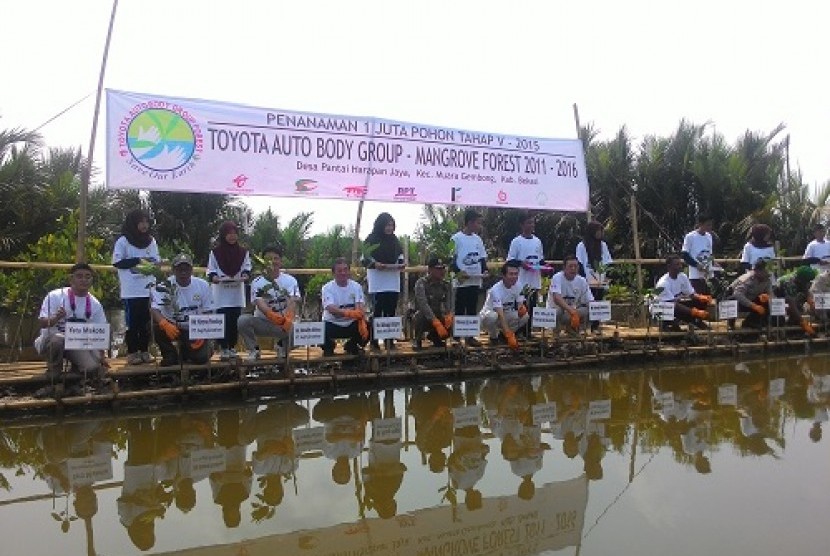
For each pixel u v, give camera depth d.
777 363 8.56
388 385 7.21
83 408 5.94
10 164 12.41
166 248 7.63
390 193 8.68
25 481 4.37
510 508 3.83
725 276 10.54
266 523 3.67
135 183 7.29
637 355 8.50
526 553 3.21
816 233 10.76
